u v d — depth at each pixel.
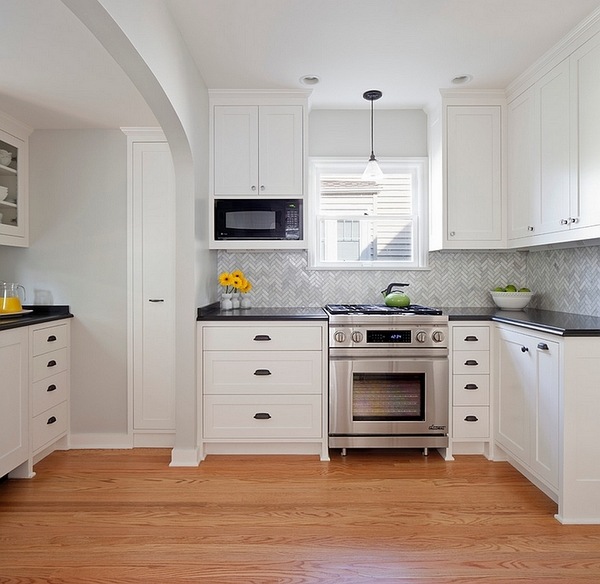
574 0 2.15
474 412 2.94
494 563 1.85
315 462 2.88
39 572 1.79
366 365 2.89
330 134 3.60
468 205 3.22
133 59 1.84
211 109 3.19
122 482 2.60
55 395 2.97
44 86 2.54
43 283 3.18
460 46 2.59
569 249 3.01
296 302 3.61
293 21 2.32
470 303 3.60
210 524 2.15
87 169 3.17
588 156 2.30
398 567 1.83
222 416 2.91
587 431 2.13
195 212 2.80
